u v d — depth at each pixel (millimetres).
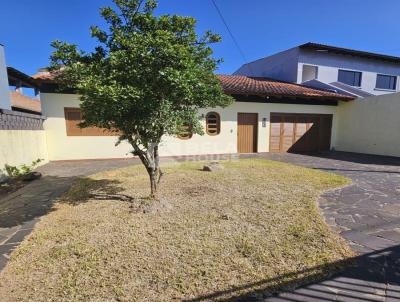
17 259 2988
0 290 2459
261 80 17031
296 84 16641
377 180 7027
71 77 3943
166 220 4086
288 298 2332
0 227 3922
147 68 3670
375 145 12852
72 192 5797
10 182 6812
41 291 2438
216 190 5840
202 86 4156
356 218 4199
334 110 14680
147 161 4734
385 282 2539
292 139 13922
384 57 18109
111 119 3949
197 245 3266
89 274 2682
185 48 3852
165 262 2887
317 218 4125
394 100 11953
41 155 9641
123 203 4957
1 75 9164
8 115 7211
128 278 2613
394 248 3189
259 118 13117
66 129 10438
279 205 4773
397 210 4578
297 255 3018
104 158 10969
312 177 7219
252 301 2301
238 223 3955
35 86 11945
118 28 4234
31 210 4656
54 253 3094
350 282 2543
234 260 2920
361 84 18438
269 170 8289
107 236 3531
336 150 14836
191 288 2461
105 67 3967
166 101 4074
